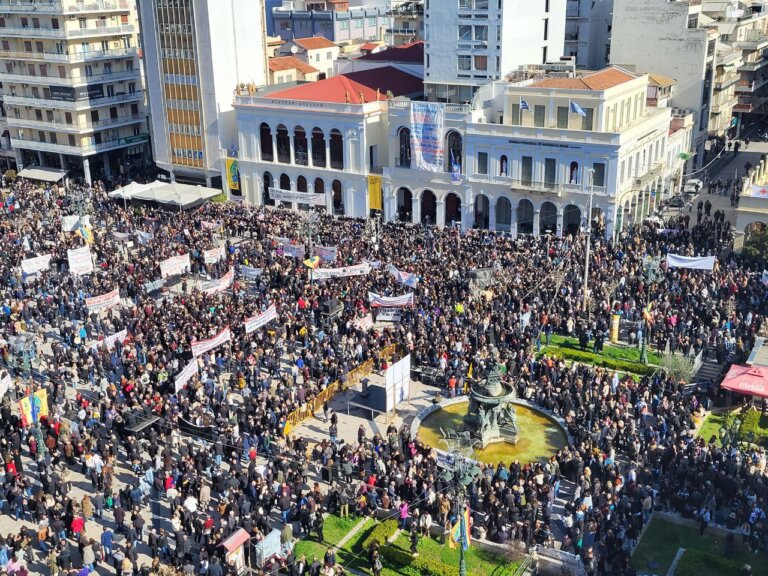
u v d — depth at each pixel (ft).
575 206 259.80
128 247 249.75
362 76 316.60
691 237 232.73
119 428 146.41
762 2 440.45
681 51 323.16
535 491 127.44
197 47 314.96
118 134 364.79
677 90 328.90
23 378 174.19
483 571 115.44
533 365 168.25
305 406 158.81
